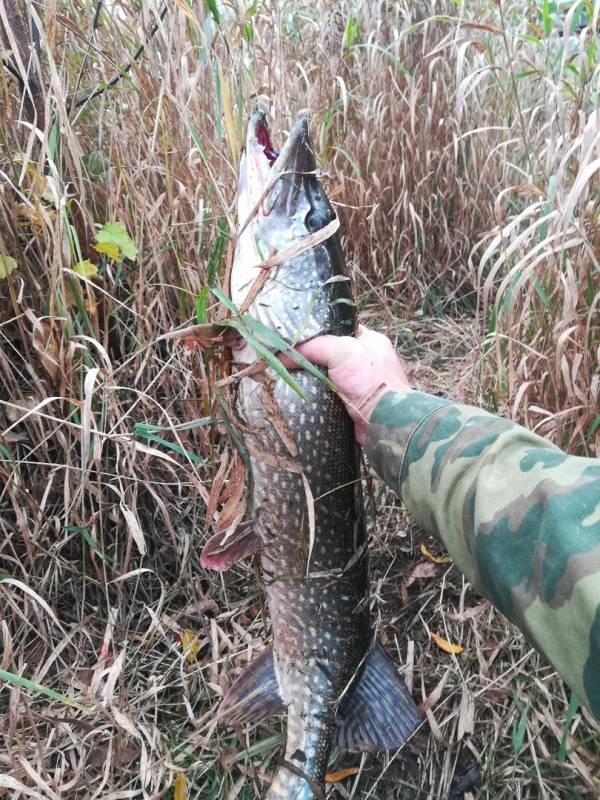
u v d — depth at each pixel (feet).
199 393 2.39
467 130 4.02
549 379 2.37
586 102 2.75
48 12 1.85
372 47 3.61
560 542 1.00
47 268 1.99
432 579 2.45
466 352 3.60
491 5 4.21
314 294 1.63
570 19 2.52
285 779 1.72
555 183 2.23
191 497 2.39
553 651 0.99
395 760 2.01
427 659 2.23
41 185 1.93
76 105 2.34
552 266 2.39
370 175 4.06
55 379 2.08
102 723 1.94
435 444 1.32
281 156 1.74
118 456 2.07
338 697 1.81
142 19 2.34
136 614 2.27
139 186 2.35
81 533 2.18
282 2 3.86
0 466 2.08
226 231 2.30
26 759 1.77
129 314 2.41
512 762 1.96
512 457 1.18
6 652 1.79
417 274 4.17
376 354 1.66
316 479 1.76
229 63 2.53
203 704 2.07
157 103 2.34
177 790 1.82
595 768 1.89
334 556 1.80
